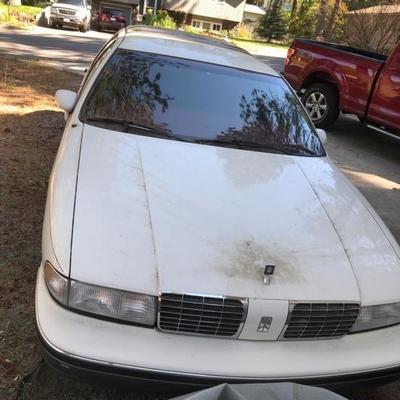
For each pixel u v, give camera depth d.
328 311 2.32
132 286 2.16
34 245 3.68
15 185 4.65
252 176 3.09
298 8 42.97
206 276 2.23
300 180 3.21
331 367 2.29
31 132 6.29
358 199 3.24
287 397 1.88
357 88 8.07
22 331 2.83
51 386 2.52
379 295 2.45
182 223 2.49
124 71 3.75
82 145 3.06
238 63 4.20
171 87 3.73
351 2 23.08
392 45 17.33
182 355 2.14
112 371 2.08
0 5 24.83
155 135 3.34
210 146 3.35
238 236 2.48
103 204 2.52
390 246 2.82
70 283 2.15
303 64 9.05
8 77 9.38
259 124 3.70
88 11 24.28
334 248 2.61
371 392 2.87
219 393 1.85
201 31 38.19
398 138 7.62
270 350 2.25
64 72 10.81
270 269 2.31
